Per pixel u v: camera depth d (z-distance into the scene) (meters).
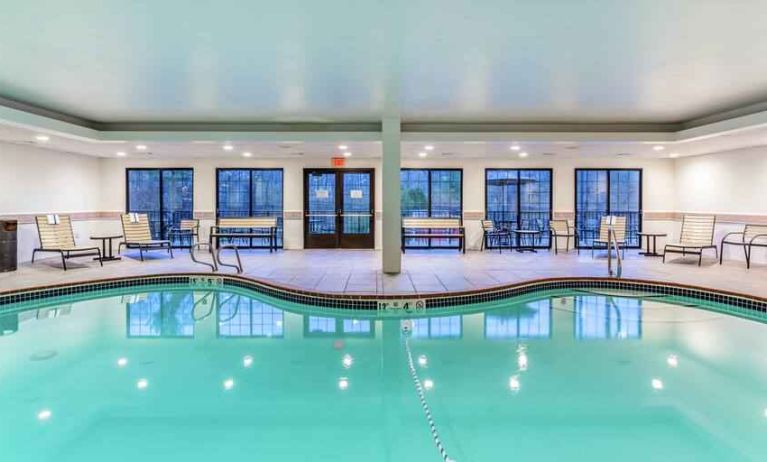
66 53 4.12
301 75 4.80
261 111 6.55
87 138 7.20
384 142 6.95
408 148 8.55
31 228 8.23
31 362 3.73
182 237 10.78
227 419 2.78
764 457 2.36
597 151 8.94
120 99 5.84
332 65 4.48
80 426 2.68
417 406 2.96
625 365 3.69
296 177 10.74
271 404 3.00
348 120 7.18
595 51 4.09
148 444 2.49
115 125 7.40
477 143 7.71
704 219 8.80
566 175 10.68
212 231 9.81
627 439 2.55
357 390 3.22
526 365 3.70
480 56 4.23
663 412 2.88
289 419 2.80
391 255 6.98
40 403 2.98
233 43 3.89
